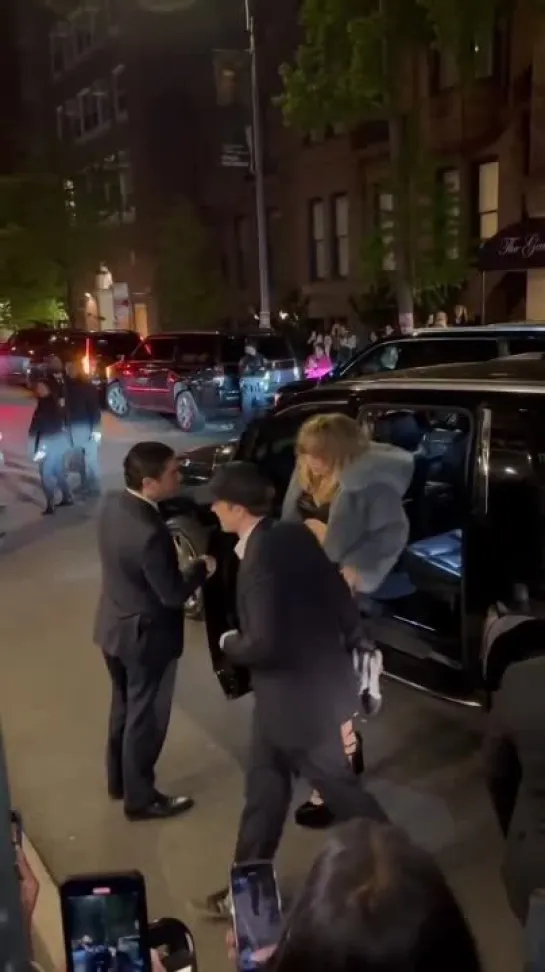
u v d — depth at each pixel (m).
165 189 32.22
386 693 5.05
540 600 3.58
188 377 15.83
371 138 23.16
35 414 9.90
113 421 18.22
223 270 30.59
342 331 20.17
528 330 7.96
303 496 4.38
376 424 5.24
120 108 33.62
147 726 3.80
